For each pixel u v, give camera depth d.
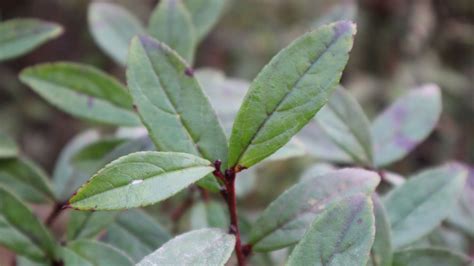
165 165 0.30
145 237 0.40
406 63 0.87
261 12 1.06
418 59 0.88
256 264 0.42
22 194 0.43
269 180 0.73
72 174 0.44
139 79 0.33
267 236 0.33
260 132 0.31
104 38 0.47
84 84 0.42
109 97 0.42
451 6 0.87
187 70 0.33
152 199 0.29
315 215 0.33
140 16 1.04
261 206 0.73
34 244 0.37
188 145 0.32
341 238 0.30
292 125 0.31
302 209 0.33
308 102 0.31
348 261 0.30
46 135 1.24
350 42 0.31
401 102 0.44
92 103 0.42
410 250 0.36
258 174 0.73
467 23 0.88
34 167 0.43
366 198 0.30
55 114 1.25
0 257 0.53
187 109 0.33
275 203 0.34
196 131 0.33
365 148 0.39
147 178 0.29
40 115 1.23
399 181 0.42
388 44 0.85
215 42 1.06
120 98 0.42
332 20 0.48
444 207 0.38
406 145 0.43
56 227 0.59
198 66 1.06
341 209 0.30
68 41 1.26
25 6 1.29
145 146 0.41
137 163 0.29
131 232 0.40
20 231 0.37
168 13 0.43
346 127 0.39
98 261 0.36
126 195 0.29
